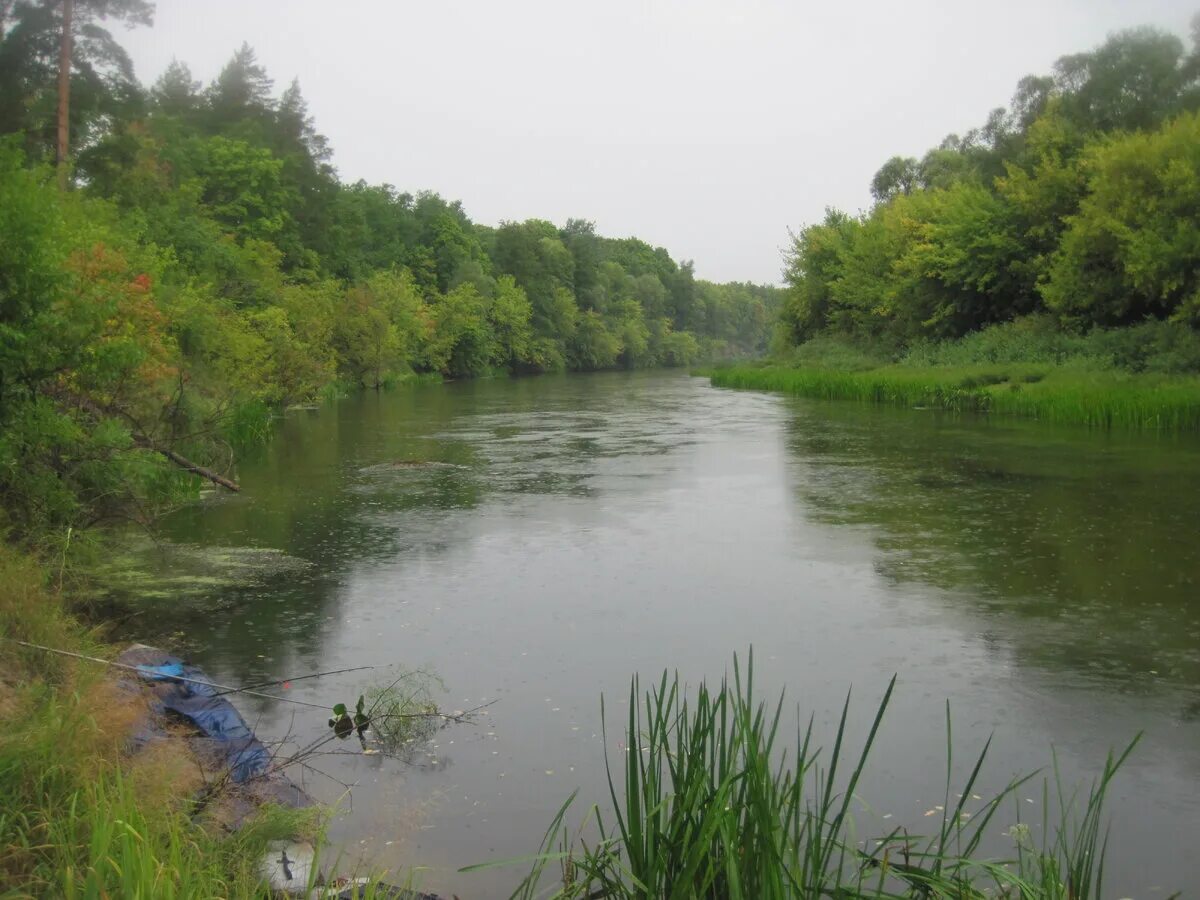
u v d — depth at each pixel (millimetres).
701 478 14828
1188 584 8336
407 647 6902
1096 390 23000
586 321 85750
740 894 3129
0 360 7609
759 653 6754
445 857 4195
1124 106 36906
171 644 6949
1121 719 5590
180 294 18562
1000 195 39219
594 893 3676
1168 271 26109
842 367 41500
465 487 14141
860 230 47062
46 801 3639
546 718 5648
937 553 9617
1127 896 3883
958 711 5723
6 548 6602
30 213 7930
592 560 9508
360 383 46844
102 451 8789
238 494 13562
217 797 4234
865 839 4316
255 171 44812
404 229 71875
